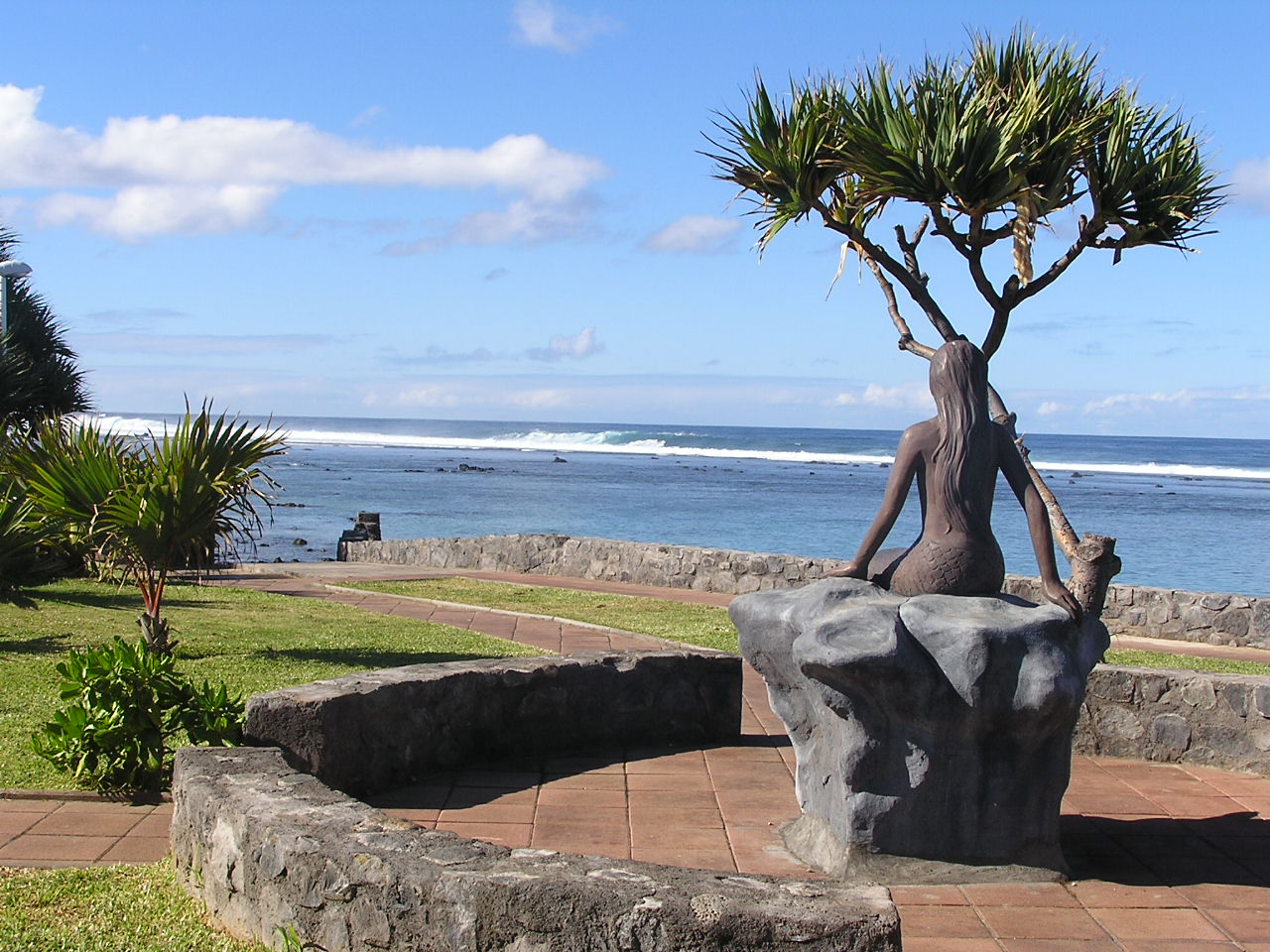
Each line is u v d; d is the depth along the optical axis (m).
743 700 8.81
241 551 31.11
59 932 4.07
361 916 3.65
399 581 17.70
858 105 7.43
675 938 3.29
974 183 7.08
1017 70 7.82
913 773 4.96
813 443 140.88
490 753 6.72
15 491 10.63
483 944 3.43
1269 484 76.69
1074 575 7.23
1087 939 4.40
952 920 4.55
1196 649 13.03
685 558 17.38
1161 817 6.01
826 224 7.59
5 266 19.78
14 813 5.63
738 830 5.63
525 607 14.73
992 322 7.64
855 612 5.00
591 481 68.31
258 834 4.00
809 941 3.24
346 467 79.19
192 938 4.03
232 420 9.54
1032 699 4.81
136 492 9.05
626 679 7.18
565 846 5.36
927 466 5.28
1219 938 4.43
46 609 12.43
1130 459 118.12
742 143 7.54
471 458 96.94
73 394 20.41
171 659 6.61
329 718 5.79
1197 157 7.64
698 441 143.00
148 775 5.95
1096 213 7.62
